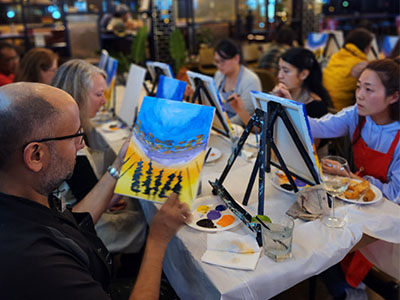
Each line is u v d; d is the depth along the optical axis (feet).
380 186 5.12
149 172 4.06
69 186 5.14
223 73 9.24
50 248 2.52
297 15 20.42
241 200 4.57
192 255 3.59
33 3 17.70
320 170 4.07
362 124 5.79
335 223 3.97
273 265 3.43
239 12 19.15
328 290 6.02
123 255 6.07
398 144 5.26
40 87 2.80
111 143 7.25
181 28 18.37
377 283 5.77
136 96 7.75
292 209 4.26
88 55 15.88
